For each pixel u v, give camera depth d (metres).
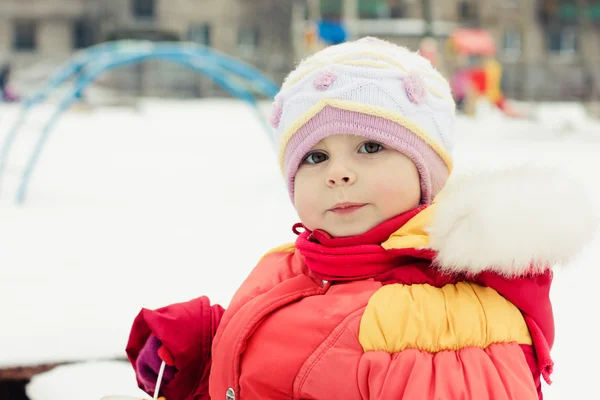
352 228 1.22
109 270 3.00
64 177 6.77
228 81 6.64
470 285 1.16
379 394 1.07
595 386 1.74
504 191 1.08
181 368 1.38
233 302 1.35
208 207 4.99
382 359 1.08
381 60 1.28
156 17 27.20
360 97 1.22
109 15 27.20
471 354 1.08
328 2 23.25
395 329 1.10
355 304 1.16
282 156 1.34
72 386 1.79
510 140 10.94
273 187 5.95
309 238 1.33
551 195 1.08
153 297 2.53
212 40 27.27
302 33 13.50
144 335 1.44
